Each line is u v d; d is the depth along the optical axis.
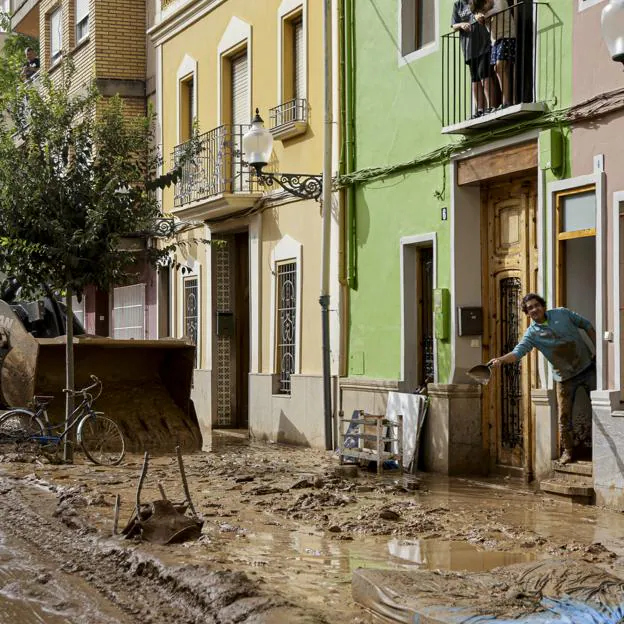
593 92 11.48
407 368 15.09
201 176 21.83
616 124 11.16
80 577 7.84
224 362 22.27
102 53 25.77
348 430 14.71
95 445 15.49
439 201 14.30
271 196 19.23
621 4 9.49
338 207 16.73
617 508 10.72
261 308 19.80
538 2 12.27
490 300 13.98
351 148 16.47
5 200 14.81
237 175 19.97
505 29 12.77
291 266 18.80
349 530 9.51
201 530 9.21
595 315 12.05
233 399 22.25
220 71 21.69
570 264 12.00
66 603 7.07
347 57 16.50
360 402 15.93
